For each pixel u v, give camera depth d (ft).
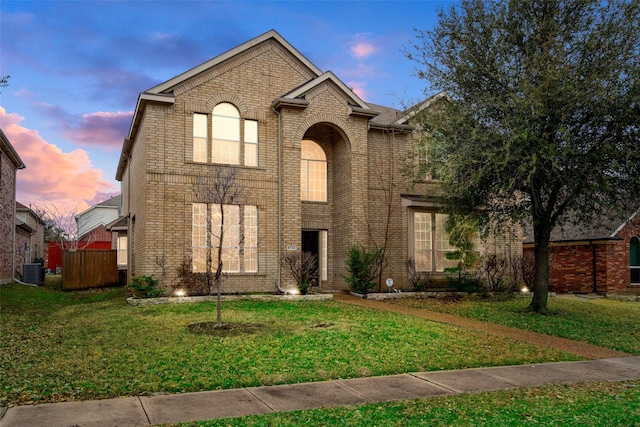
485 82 48.47
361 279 60.90
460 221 51.93
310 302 54.39
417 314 47.88
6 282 79.56
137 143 65.72
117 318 42.11
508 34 46.26
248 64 61.05
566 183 43.73
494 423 19.35
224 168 55.77
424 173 53.31
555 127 42.52
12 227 84.17
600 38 42.47
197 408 20.22
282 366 27.02
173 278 55.26
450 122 48.01
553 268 82.07
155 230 54.85
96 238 166.61
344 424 18.75
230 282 58.18
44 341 33.19
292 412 19.92
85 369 25.68
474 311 51.03
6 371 25.21
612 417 20.44
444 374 26.91
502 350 33.19
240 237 55.52
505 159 41.32
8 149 76.54
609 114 41.86
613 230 72.90
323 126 68.08
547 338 38.70
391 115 74.79
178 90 57.11
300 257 59.72
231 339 33.12
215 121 59.31
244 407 20.51
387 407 20.89
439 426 18.89
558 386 25.17
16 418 18.52
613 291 73.26
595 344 37.14
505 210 52.01
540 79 43.57
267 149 61.26
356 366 27.66
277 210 61.26
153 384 23.22
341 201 66.18
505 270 70.13
